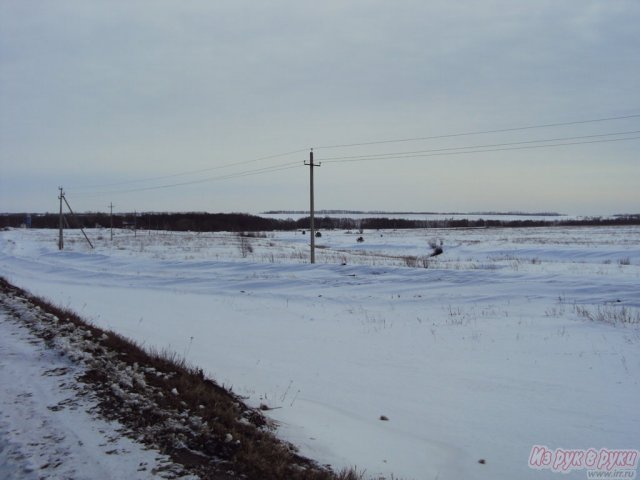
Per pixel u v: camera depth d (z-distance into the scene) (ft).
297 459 17.83
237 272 87.10
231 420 19.51
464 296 58.80
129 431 17.43
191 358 34.58
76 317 41.34
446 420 24.39
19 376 22.76
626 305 49.03
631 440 21.81
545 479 18.20
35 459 14.97
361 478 16.47
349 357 36.45
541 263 97.25
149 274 90.53
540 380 30.09
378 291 65.57
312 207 95.86
